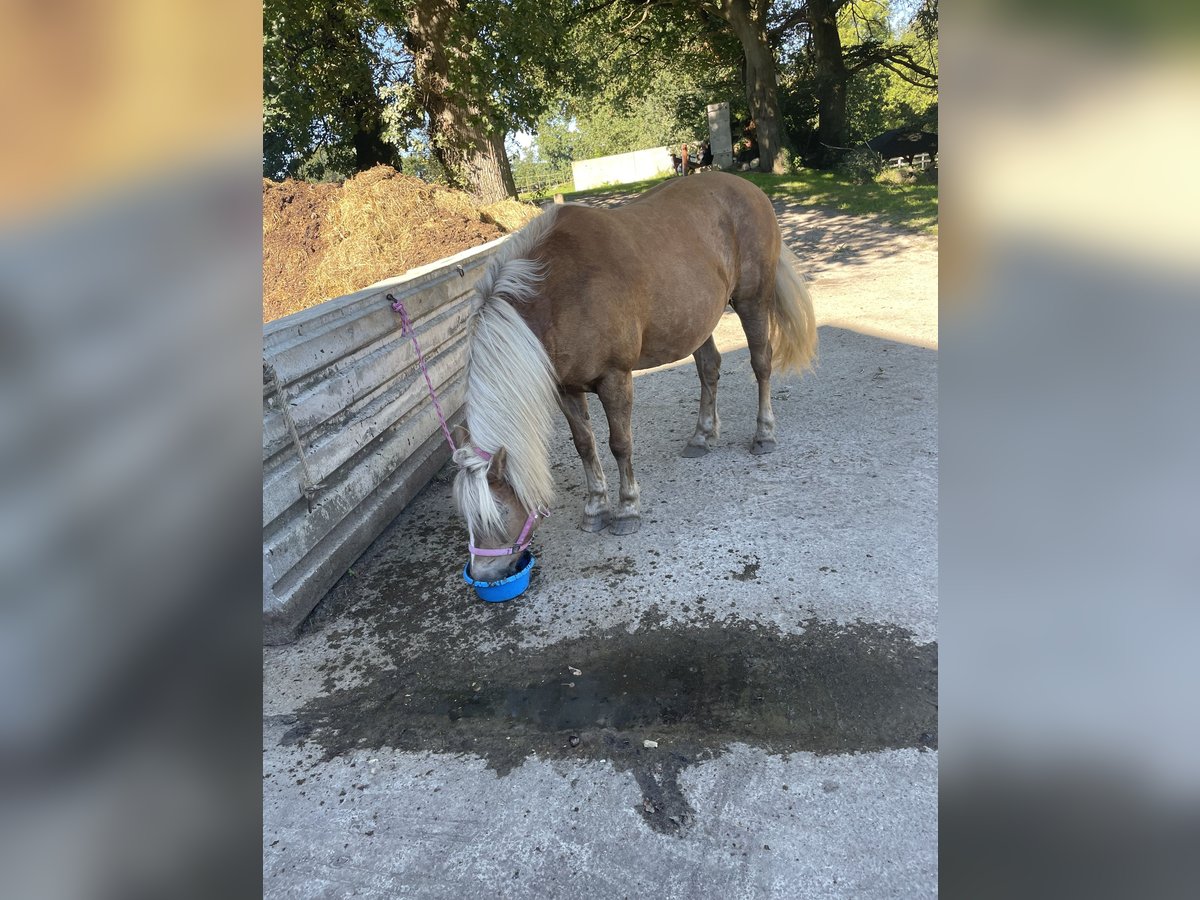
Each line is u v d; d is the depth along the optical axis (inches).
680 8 652.7
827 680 78.2
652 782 68.5
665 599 95.6
